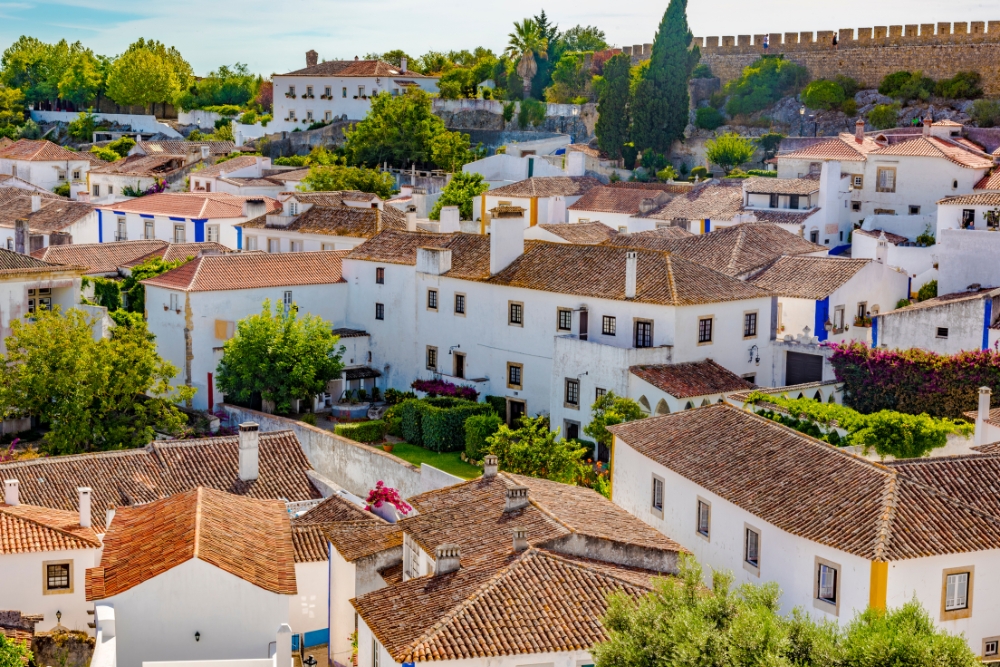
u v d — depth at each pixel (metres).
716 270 70.94
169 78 185.38
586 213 108.75
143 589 38.44
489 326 74.00
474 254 77.50
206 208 108.56
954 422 55.62
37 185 146.25
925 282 79.25
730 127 135.25
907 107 126.81
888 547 36.03
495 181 125.38
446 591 36.47
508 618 34.56
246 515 45.25
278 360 73.62
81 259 96.38
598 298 67.81
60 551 41.44
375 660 36.25
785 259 75.31
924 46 129.00
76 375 62.41
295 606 45.06
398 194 125.50
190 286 77.31
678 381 63.22
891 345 68.38
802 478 41.50
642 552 39.47
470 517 41.69
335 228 94.25
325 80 158.00
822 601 37.94
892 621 29.31
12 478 51.78
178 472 54.44
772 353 69.31
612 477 51.38
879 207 96.00
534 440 57.75
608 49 155.25
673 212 102.31
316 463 66.88
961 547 36.44
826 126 129.62
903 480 39.00
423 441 70.12
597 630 34.34
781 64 136.12
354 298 82.94
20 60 195.00
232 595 38.88
